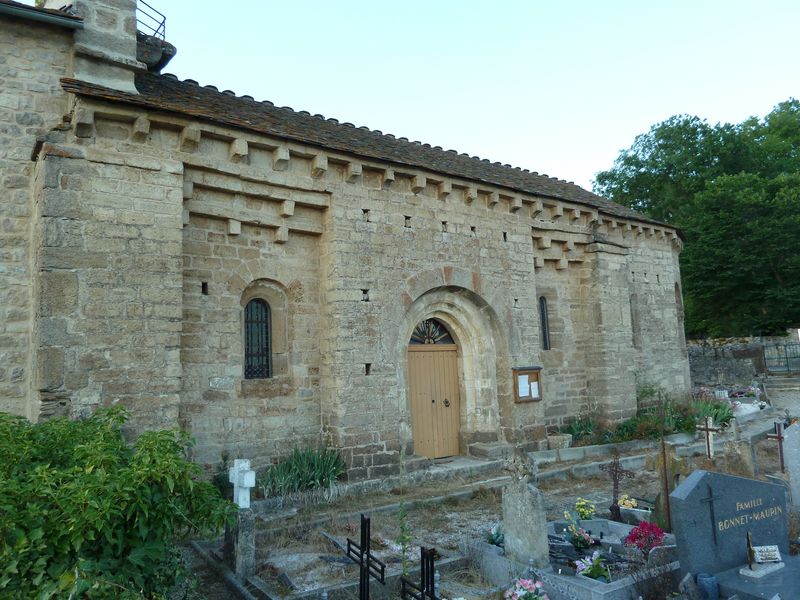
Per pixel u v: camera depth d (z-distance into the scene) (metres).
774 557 5.95
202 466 8.99
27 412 7.73
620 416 14.55
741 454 9.30
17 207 8.05
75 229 7.65
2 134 8.02
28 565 3.70
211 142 9.16
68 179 7.68
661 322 17.41
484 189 12.34
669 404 15.36
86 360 7.52
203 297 9.29
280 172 9.83
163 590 4.74
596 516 8.17
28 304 8.00
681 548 5.77
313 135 10.61
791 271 28.38
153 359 8.02
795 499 8.33
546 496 9.85
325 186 10.23
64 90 8.12
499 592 5.91
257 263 9.93
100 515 3.86
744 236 28.73
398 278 10.95
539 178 17.23
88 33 8.49
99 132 8.05
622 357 14.92
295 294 10.34
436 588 6.11
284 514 8.38
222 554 6.84
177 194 8.52
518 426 12.45
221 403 9.31
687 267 30.23
